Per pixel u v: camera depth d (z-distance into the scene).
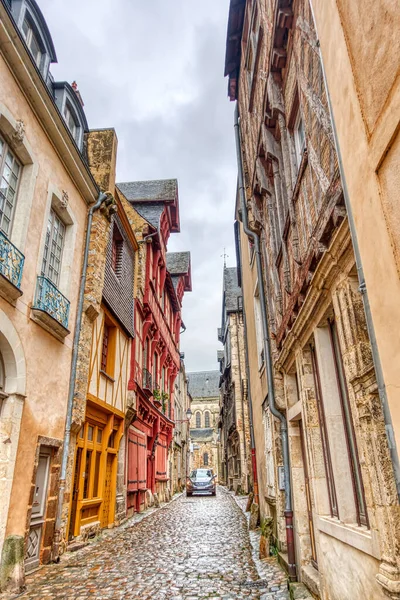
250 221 8.66
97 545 8.14
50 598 4.83
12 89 6.05
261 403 9.00
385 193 2.08
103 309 10.15
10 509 5.57
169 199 18.36
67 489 7.38
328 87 2.85
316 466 4.26
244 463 21.92
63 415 7.37
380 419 2.57
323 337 4.03
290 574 5.14
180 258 26.41
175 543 8.23
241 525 10.48
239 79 9.50
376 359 2.28
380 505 2.46
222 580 5.47
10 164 6.24
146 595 4.88
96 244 9.06
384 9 1.99
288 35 4.84
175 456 25.80
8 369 5.84
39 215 6.73
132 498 12.86
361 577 2.88
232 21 8.50
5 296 5.59
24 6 6.91
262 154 6.74
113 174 10.37
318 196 3.74
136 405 12.64
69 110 8.91
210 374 65.19
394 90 1.92
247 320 12.09
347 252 2.91
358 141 2.37
